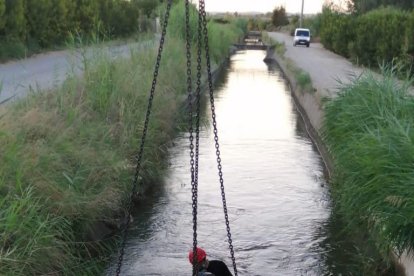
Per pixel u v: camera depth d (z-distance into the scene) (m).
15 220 6.18
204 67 26.77
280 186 12.01
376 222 7.27
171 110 14.50
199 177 12.46
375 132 8.28
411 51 23.77
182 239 9.05
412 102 9.00
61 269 6.83
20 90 14.25
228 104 23.42
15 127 7.95
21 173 6.97
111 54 13.90
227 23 68.19
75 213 7.64
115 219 9.15
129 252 8.45
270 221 9.94
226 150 15.09
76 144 8.88
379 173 7.17
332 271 8.05
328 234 9.34
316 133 16.27
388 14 30.20
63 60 24.03
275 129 18.33
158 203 10.62
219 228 9.55
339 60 35.69
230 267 8.13
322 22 55.62
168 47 20.78
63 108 9.82
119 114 11.20
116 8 37.50
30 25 27.88
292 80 28.30
